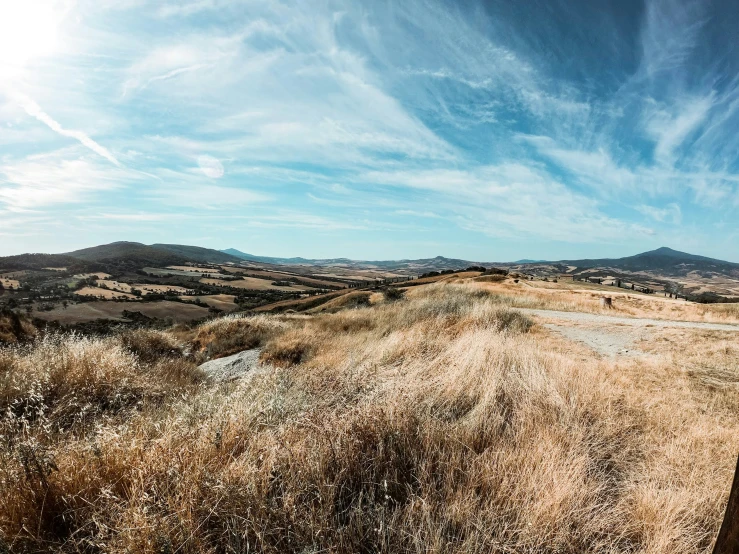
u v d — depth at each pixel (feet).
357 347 30.19
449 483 8.48
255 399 14.06
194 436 10.23
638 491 9.14
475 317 37.37
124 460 8.84
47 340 25.22
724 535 3.94
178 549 6.42
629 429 13.26
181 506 7.01
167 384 21.27
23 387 15.05
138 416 12.69
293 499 7.24
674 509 8.14
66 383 16.78
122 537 6.39
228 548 6.40
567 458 9.69
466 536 6.95
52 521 7.35
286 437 10.03
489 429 11.75
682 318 66.13
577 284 177.99
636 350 31.55
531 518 7.23
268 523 6.86
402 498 8.30
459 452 9.84
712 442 12.52
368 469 8.82
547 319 46.52
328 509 7.31
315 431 10.43
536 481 8.52
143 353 33.24
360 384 15.62
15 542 6.52
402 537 6.70
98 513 6.94
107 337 34.22
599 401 15.08
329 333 40.37
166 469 8.31
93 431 10.61
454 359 20.35
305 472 8.36
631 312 74.13
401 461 9.34
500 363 19.08
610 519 7.91
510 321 41.57
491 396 14.40
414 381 16.72
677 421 14.25
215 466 8.71
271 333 45.19
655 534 7.45
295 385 17.24
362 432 10.11
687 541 7.53
